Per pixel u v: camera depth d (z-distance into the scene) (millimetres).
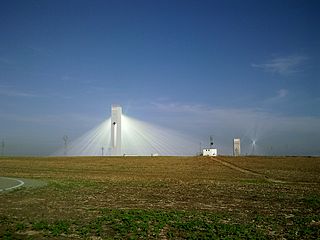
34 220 19219
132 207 25344
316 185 53406
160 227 17922
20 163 105188
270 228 18797
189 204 27750
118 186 42812
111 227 17984
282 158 125625
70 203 26500
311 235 17281
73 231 16812
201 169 95625
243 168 98312
